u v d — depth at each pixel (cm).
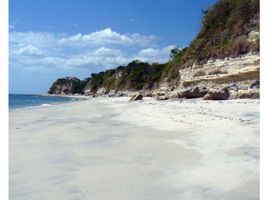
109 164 617
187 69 3322
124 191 455
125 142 862
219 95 2362
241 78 2517
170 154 688
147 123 1285
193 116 1379
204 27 3450
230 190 448
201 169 557
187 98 2909
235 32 2795
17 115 1873
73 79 15550
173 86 3756
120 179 514
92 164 619
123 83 8662
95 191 458
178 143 809
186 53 3647
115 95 8050
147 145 805
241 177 500
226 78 2664
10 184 495
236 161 595
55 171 570
